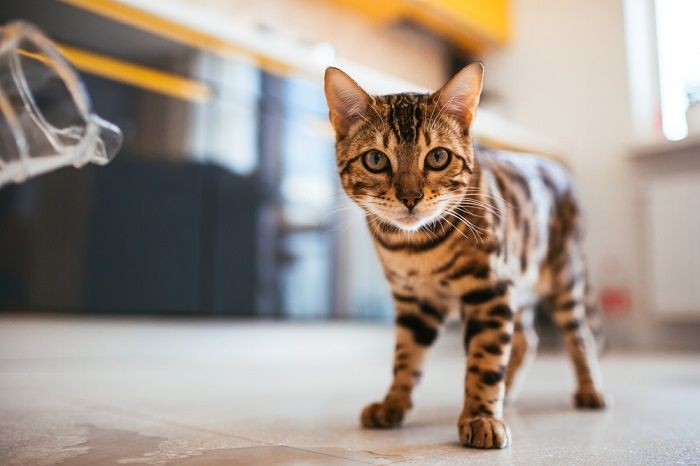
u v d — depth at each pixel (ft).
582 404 1.85
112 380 2.31
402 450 1.31
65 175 2.60
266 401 1.91
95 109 2.60
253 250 3.16
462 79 1.61
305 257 3.37
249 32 2.94
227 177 3.05
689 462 1.21
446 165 1.60
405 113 1.61
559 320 2.02
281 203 3.26
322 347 3.56
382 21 4.56
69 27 2.51
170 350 2.99
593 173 4.48
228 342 3.18
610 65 4.43
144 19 2.67
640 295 4.20
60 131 1.23
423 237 1.58
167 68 2.79
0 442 1.34
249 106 3.10
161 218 2.85
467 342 1.55
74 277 2.64
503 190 1.74
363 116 1.64
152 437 1.40
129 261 2.77
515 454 1.28
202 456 1.24
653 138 4.40
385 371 2.79
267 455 1.25
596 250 4.42
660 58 4.40
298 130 3.32
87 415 1.63
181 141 2.88
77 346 2.72
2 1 2.36
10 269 2.49
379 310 3.69
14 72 1.17
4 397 1.90
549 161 2.21
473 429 1.35
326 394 2.07
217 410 1.75
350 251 3.57
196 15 2.77
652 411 1.77
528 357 2.09
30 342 2.60
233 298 3.09
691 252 3.82
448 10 4.36
